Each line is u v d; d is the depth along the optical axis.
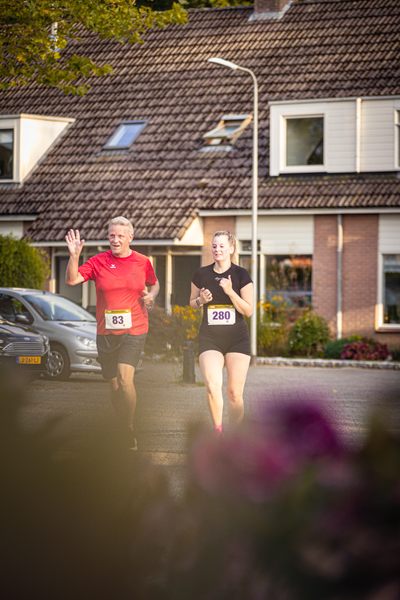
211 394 11.36
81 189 41.94
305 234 37.75
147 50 48.97
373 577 2.17
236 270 11.99
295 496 2.37
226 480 2.50
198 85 45.38
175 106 44.75
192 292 12.24
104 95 47.16
